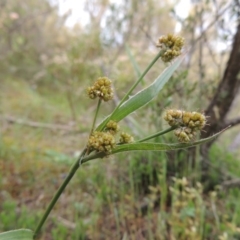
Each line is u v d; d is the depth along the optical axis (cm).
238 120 23
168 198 22
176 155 22
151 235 18
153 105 21
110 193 22
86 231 20
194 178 23
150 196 21
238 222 20
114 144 8
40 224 10
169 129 8
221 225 20
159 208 22
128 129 27
